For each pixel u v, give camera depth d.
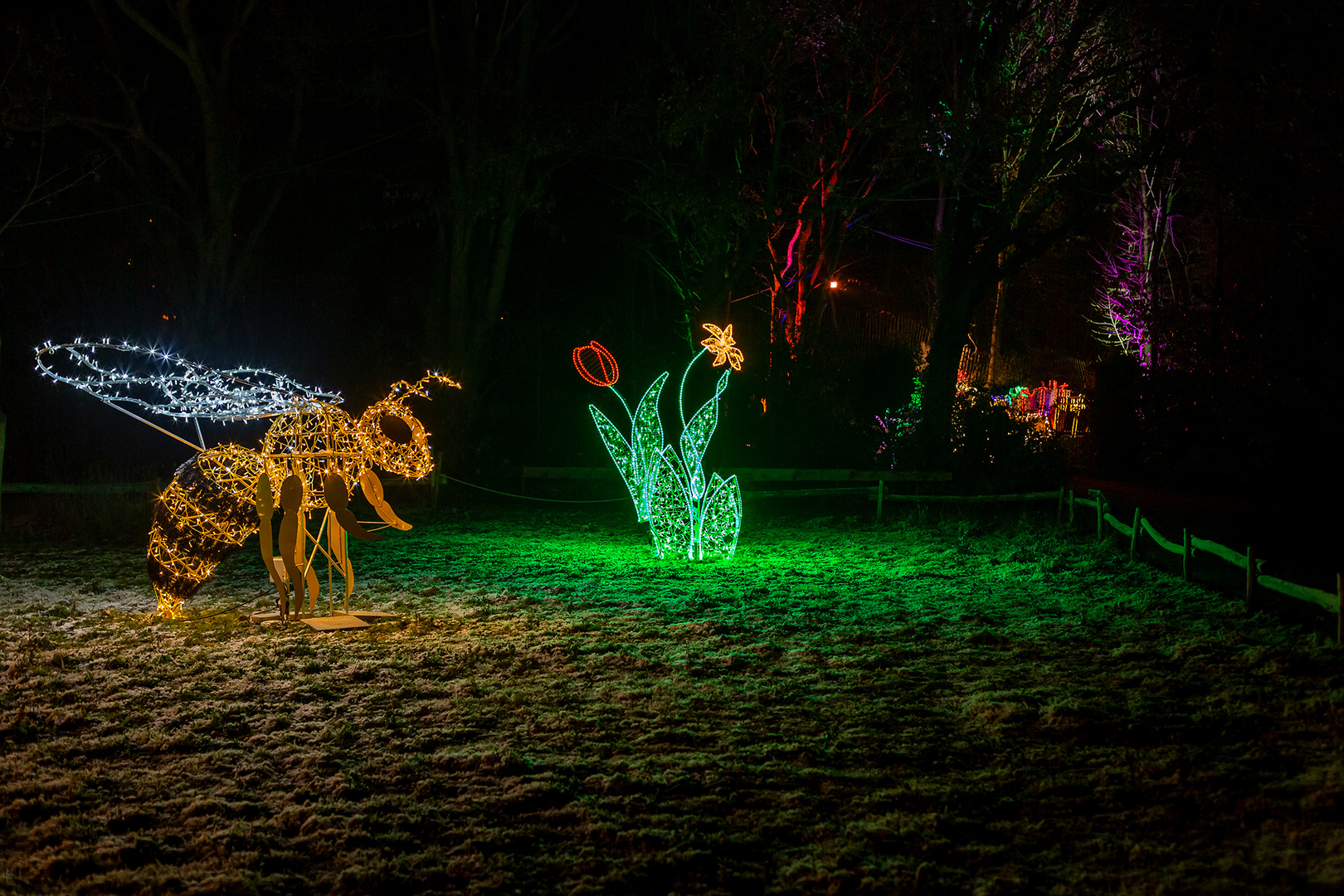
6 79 16.55
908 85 18.98
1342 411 18.31
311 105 20.09
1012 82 20.08
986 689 6.95
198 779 5.42
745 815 4.94
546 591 10.65
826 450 21.11
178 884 4.29
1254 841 4.47
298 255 22.33
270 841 4.71
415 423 9.67
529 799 5.09
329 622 9.02
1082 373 32.56
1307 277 18.59
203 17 18.88
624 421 23.44
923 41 18.98
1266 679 6.91
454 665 7.61
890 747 5.81
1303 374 18.89
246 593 10.45
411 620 9.16
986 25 19.06
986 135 18.78
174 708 6.60
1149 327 22.94
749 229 21.11
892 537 14.77
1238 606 9.16
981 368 27.64
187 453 19.36
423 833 4.79
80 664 7.65
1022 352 34.31
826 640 8.47
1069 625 8.88
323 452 9.37
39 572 11.48
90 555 12.59
